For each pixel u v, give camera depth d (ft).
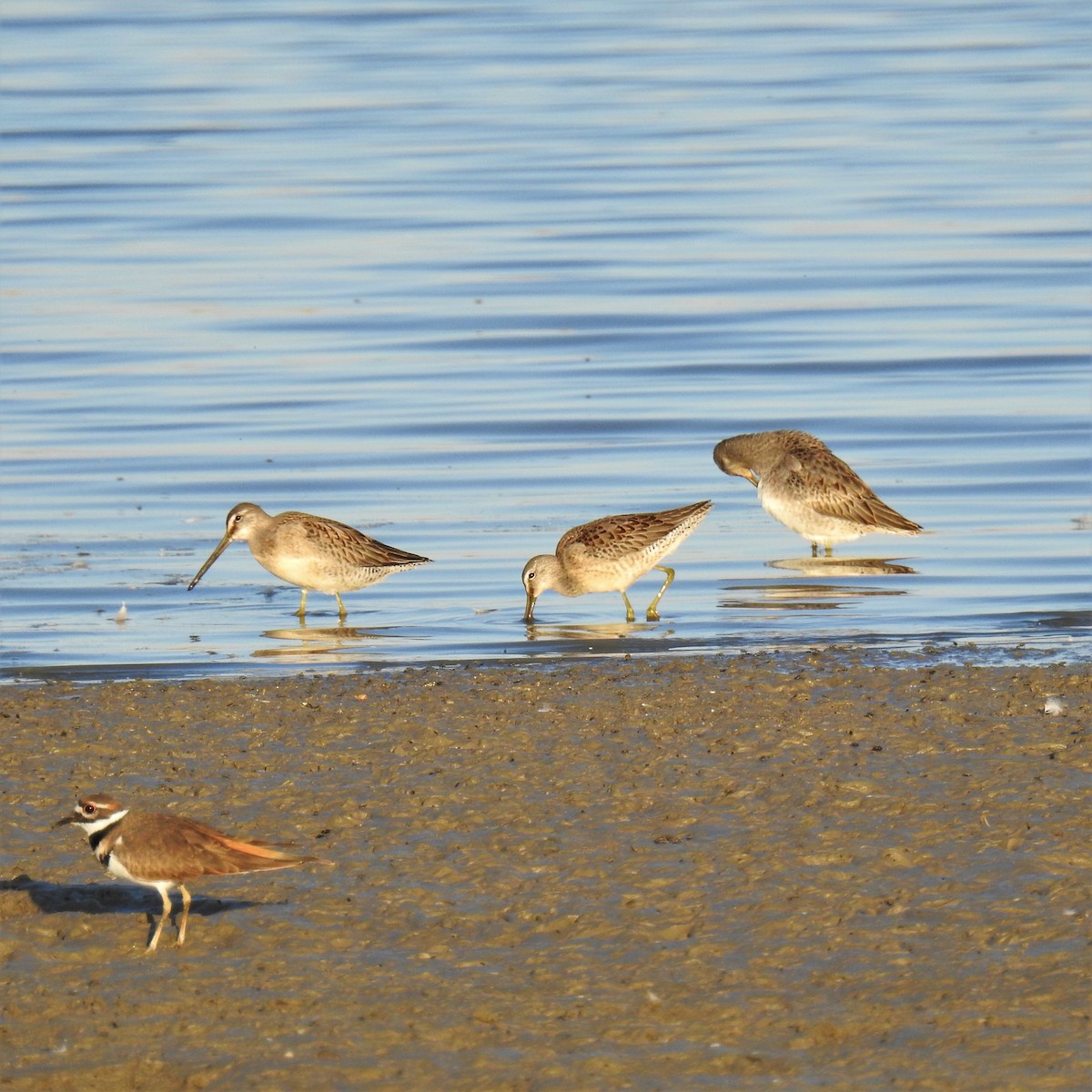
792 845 33.27
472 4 232.53
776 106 159.43
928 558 62.34
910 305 101.19
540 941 29.37
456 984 27.76
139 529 66.59
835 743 39.65
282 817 35.53
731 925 29.78
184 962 28.73
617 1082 24.63
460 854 33.30
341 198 127.44
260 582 60.90
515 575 61.11
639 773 37.86
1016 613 54.90
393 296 103.76
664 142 145.28
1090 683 44.39
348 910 30.78
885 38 198.18
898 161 137.18
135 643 52.75
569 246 114.42
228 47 193.16
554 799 36.29
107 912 30.99
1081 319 97.04
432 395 85.66
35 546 64.08
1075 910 29.81
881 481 72.23
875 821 34.47
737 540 67.00
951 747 39.14
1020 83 168.35
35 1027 26.50
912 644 50.85
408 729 41.52
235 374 88.84
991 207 122.62
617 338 96.12
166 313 99.86
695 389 86.48
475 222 120.88
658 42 196.24
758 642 51.78
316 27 208.85
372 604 58.08
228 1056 25.55
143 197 128.26
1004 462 74.18
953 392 84.79
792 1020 26.30
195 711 43.45
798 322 98.17
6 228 119.14
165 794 36.99
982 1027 25.80
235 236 117.70
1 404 83.25
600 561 55.62
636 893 31.22
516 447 77.77
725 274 107.55
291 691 45.47
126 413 82.23
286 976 28.14
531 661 49.62
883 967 27.91
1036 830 33.58
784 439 66.18
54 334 95.14
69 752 40.04
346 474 73.67
